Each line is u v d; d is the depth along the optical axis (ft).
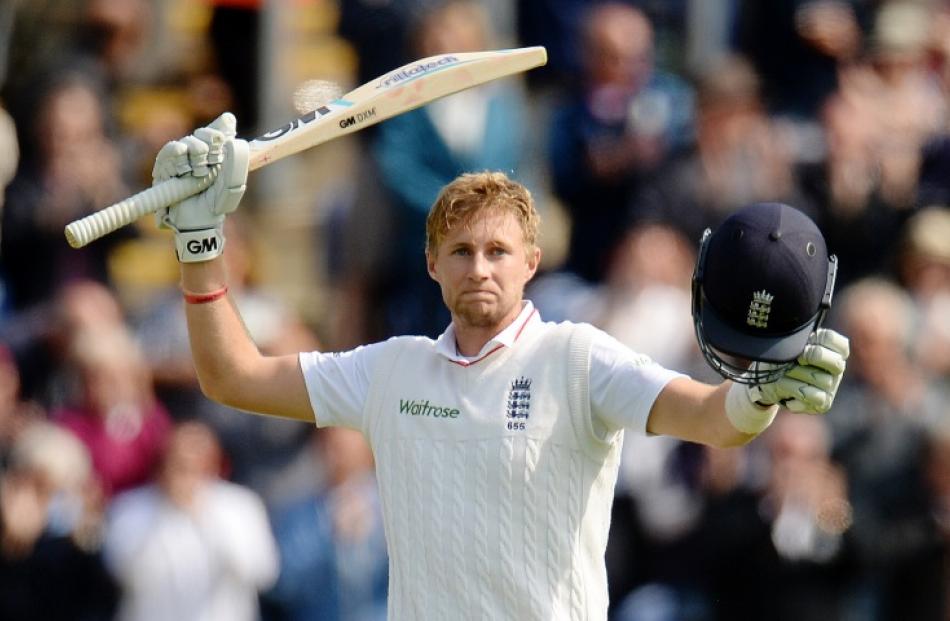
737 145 120.57
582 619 56.44
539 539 56.03
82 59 124.98
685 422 54.75
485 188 57.36
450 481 56.54
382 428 57.98
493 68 62.18
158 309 114.42
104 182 121.80
